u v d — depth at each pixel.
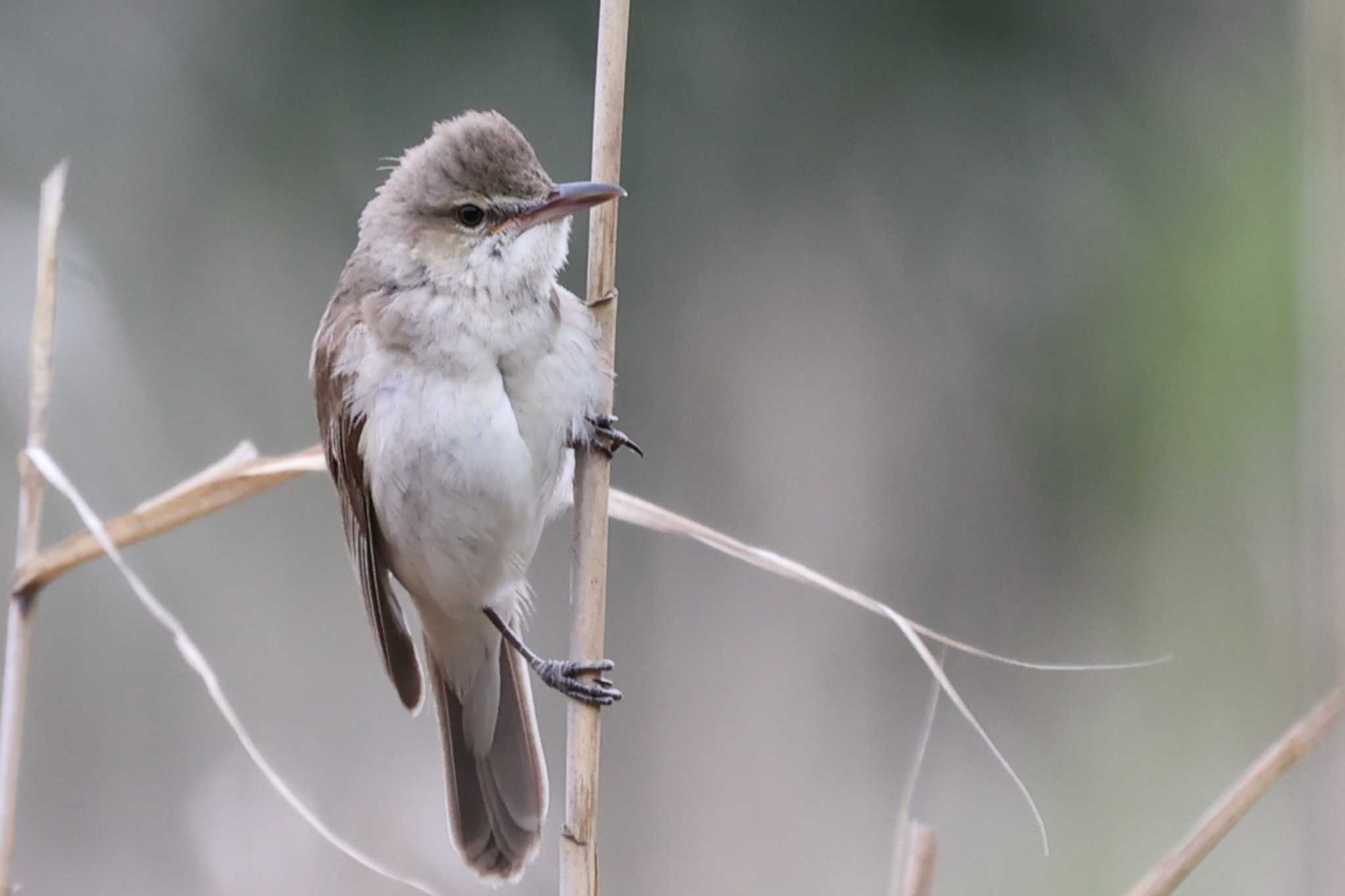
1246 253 11.30
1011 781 11.42
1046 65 11.66
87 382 10.77
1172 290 11.58
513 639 7.23
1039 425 11.97
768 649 11.91
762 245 12.00
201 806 10.70
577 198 6.96
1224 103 11.46
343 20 11.62
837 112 11.78
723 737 11.70
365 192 11.68
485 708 7.54
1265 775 5.32
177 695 11.16
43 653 11.02
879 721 11.80
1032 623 11.99
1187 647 11.62
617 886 11.30
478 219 6.96
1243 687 11.38
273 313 11.78
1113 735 11.60
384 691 11.38
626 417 12.13
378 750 11.12
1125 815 11.07
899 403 12.09
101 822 10.88
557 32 11.57
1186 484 11.64
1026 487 12.05
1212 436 11.49
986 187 11.81
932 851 5.40
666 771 11.62
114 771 10.97
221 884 10.31
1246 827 10.19
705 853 11.32
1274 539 11.32
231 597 11.38
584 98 11.60
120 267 11.59
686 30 11.62
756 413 12.14
